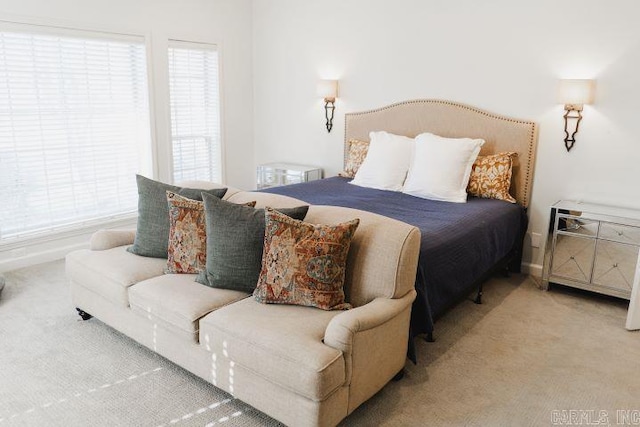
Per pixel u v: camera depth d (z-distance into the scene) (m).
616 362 2.75
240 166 5.84
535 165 3.98
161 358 2.70
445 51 4.26
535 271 4.09
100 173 4.52
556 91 3.79
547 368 2.68
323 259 2.22
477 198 3.94
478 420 2.24
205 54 5.24
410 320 2.53
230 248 2.46
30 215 4.07
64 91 4.13
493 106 4.09
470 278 3.10
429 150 3.99
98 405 2.29
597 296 3.66
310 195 3.92
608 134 3.63
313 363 1.86
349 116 4.94
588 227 3.48
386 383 2.38
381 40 4.63
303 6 5.13
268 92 5.66
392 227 2.36
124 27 4.42
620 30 3.47
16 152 3.90
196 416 2.23
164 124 4.93
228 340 2.12
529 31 3.82
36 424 2.16
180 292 2.45
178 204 2.77
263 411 2.10
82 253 3.03
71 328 3.02
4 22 3.66
